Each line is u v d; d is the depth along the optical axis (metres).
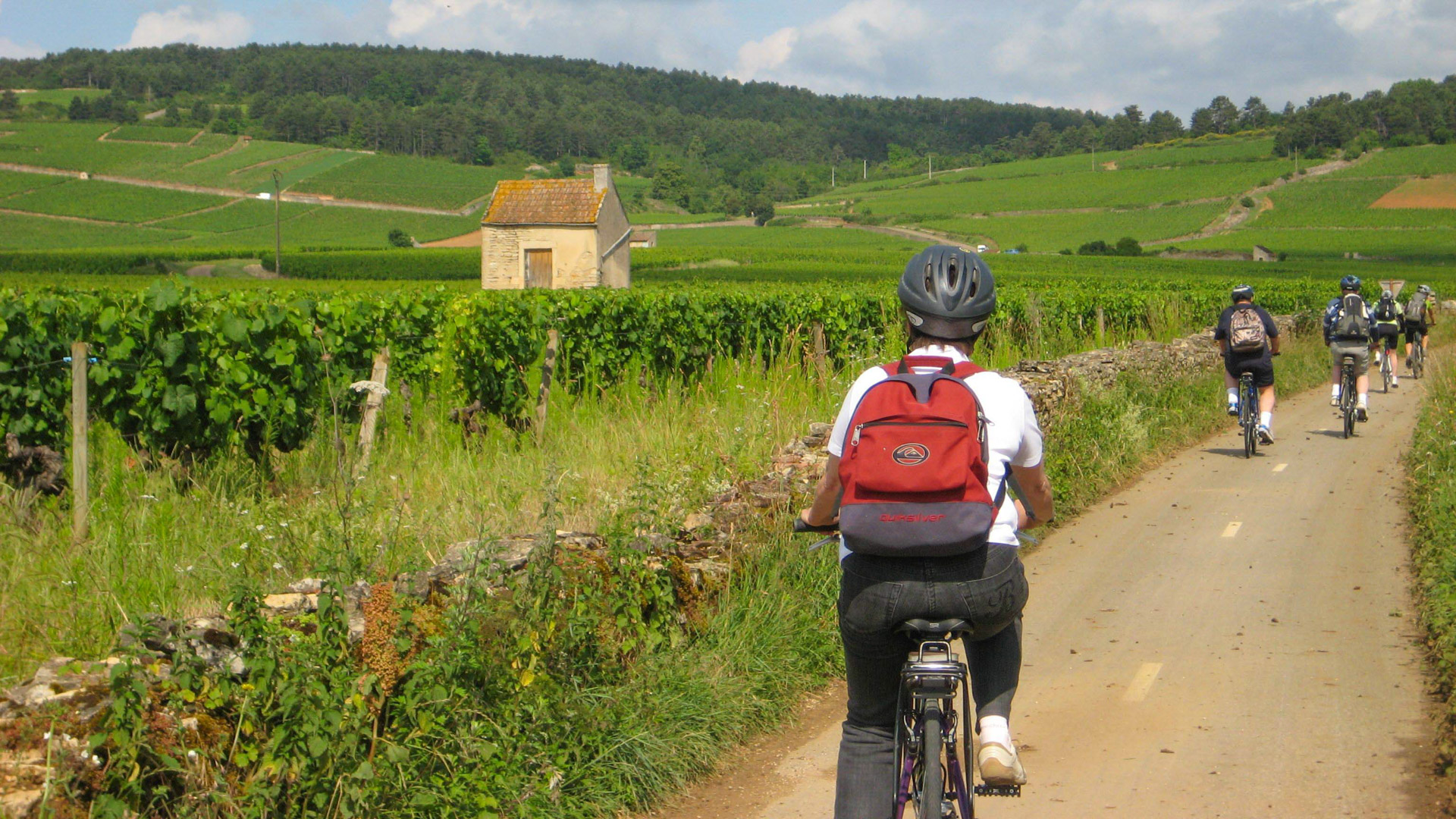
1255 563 8.69
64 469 8.18
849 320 20.19
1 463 8.01
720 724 5.49
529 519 7.07
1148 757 5.25
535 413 12.26
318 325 11.49
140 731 3.54
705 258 107.62
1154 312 26.75
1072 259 120.88
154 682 3.76
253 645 3.98
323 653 4.12
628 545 5.75
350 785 3.96
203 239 164.25
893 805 3.41
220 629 4.16
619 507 6.52
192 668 3.83
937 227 194.62
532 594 5.07
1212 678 6.26
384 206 192.25
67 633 5.01
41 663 4.66
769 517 7.37
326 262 93.38
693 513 7.20
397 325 12.82
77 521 7.17
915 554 3.15
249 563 6.01
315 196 194.62
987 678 3.53
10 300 9.23
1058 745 5.44
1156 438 14.28
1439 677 6.02
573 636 5.13
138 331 9.39
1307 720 5.59
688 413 13.12
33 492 7.78
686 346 16.89
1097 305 24.59
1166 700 5.96
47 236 162.00
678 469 7.82
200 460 9.59
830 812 4.82
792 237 182.62
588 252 60.25
